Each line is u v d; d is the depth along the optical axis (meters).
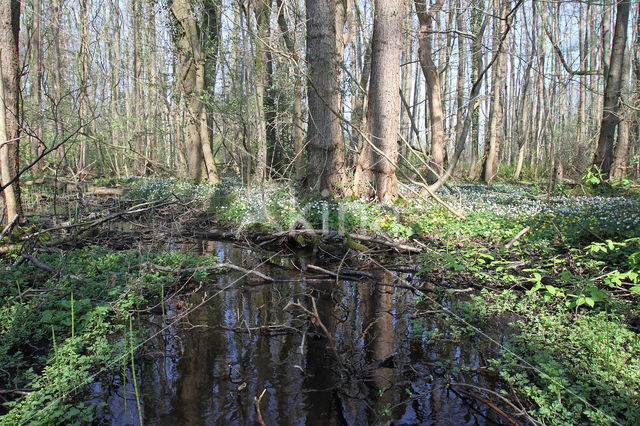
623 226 7.53
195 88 15.69
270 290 5.97
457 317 4.54
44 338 4.17
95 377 3.58
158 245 8.67
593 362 3.29
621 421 2.75
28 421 2.83
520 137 29.39
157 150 24.84
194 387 3.43
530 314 4.51
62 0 11.65
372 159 11.59
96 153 25.55
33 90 16.77
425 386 3.43
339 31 13.22
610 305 4.42
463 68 22.78
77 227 7.93
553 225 7.62
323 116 11.32
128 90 22.98
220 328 4.59
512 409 3.09
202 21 15.15
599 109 25.14
